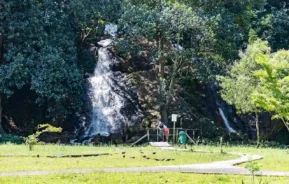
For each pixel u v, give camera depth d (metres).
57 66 39.06
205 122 44.28
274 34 57.16
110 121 41.53
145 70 48.66
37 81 38.00
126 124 41.41
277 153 27.52
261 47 39.72
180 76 47.06
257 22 58.50
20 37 39.12
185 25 41.22
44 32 39.78
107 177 14.83
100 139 39.44
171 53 44.06
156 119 42.78
